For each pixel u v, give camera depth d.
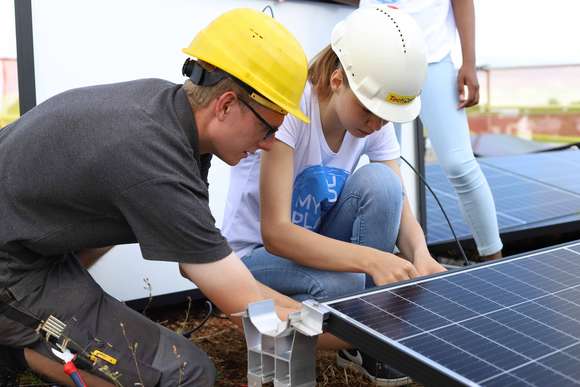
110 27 2.49
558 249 1.70
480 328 1.18
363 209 2.11
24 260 1.55
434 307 1.27
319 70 2.05
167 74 2.65
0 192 1.50
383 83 1.85
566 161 4.59
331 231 2.26
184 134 1.50
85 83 2.48
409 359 1.06
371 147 2.34
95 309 1.64
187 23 2.66
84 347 1.58
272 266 2.11
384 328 1.16
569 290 1.39
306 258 1.90
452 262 3.42
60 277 1.63
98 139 1.41
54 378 1.67
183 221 1.42
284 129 1.93
